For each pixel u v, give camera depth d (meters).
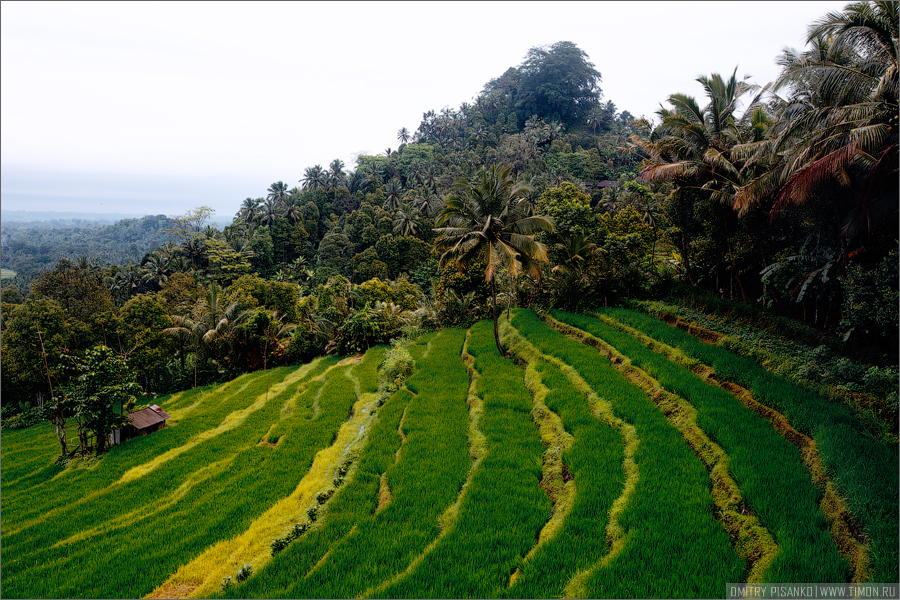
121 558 12.87
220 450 21.44
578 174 93.06
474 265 37.16
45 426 33.34
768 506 10.16
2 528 16.66
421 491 13.60
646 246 30.17
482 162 105.75
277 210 84.94
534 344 24.75
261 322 40.62
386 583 10.05
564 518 11.33
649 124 27.00
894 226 15.50
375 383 27.52
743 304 22.64
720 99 23.02
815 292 18.22
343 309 44.72
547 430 16.27
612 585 8.91
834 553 8.70
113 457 22.39
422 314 38.91
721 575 8.88
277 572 11.18
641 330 23.59
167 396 37.72
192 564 12.23
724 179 21.88
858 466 10.38
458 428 17.81
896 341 15.25
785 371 16.19
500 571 9.98
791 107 15.98
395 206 88.94
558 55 124.81
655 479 12.02
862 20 12.90
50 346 34.78
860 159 14.27
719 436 13.13
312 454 19.02
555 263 32.41
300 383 32.22
